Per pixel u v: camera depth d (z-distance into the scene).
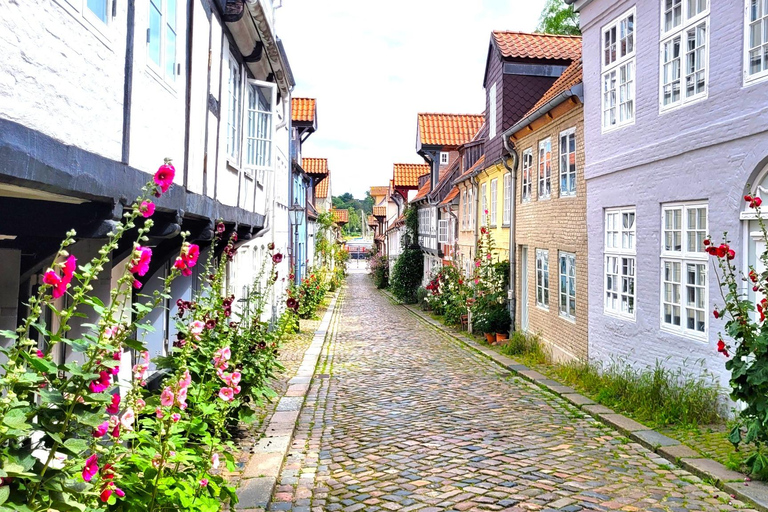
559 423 8.40
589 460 6.69
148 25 5.33
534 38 18.00
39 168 3.23
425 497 5.66
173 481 4.02
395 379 12.15
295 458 7.02
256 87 12.30
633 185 9.75
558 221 13.19
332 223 47.00
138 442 4.23
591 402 9.38
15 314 4.49
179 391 3.82
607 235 10.86
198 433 4.95
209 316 6.79
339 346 17.12
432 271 30.22
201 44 7.44
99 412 2.81
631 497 5.54
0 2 2.89
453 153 33.84
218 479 4.50
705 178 7.90
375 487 5.99
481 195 21.69
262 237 16.36
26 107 3.18
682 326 8.48
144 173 5.26
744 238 7.27
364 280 60.81
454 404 9.78
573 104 12.20
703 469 6.02
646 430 7.56
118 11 4.57
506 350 14.96
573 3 11.59
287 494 5.82
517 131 15.74
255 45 10.52
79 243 5.56
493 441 7.55
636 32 9.64
